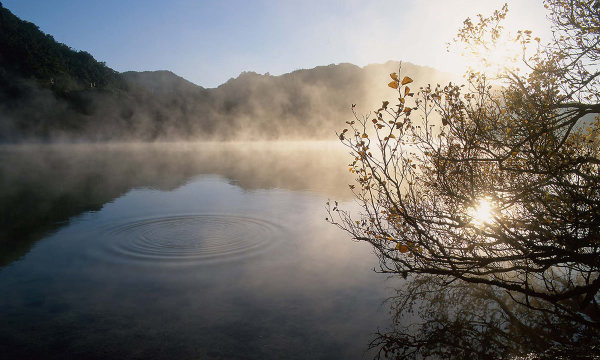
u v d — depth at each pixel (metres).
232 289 5.95
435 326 4.65
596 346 3.92
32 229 9.84
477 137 4.91
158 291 5.89
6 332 4.59
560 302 5.09
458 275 4.77
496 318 4.79
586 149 5.35
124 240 8.81
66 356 4.05
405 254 7.41
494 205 4.62
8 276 6.54
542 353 3.91
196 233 9.45
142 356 4.04
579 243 4.02
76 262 7.30
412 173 5.18
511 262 6.21
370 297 5.61
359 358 3.99
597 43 4.56
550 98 4.55
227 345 4.28
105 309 5.25
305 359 3.96
